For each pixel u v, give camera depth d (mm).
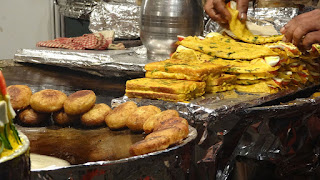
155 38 1862
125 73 1897
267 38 1745
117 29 2584
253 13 2258
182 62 1558
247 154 1379
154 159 904
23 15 3572
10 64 2139
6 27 3623
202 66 1466
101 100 1555
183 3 1827
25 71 2016
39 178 822
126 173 880
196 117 1267
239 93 1550
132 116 1179
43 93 1226
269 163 1413
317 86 1803
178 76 1450
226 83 1548
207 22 2357
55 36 3557
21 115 1226
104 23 2602
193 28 1862
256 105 1419
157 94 1374
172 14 1817
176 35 1841
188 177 1004
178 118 1082
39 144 1091
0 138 646
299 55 1630
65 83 1806
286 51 1587
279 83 1571
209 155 1249
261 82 1583
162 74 1476
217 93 1502
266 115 1348
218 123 1271
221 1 1796
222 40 1769
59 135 1160
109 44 2213
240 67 1561
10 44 3658
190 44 1678
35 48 2184
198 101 1364
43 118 1235
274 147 1411
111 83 1825
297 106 1386
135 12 2545
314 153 1489
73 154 1036
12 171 642
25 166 674
